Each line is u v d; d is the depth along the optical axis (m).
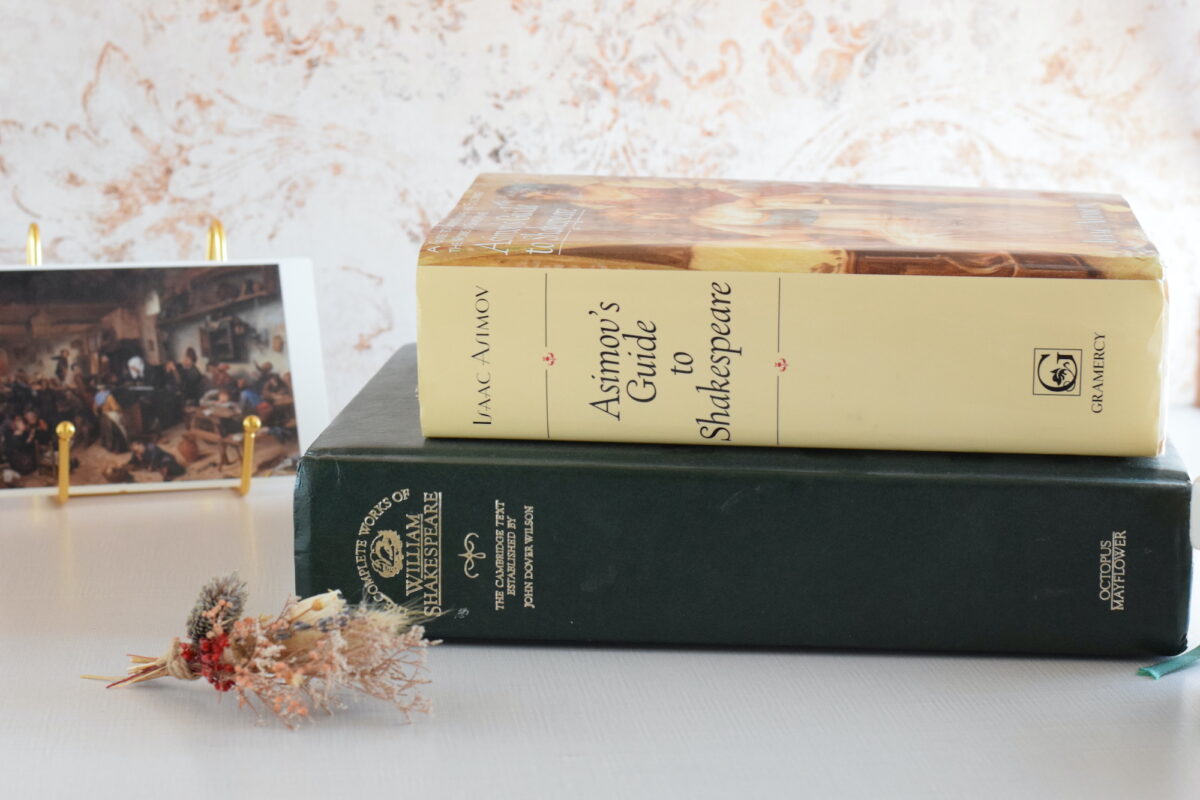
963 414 0.45
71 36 0.78
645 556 0.46
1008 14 0.85
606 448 0.46
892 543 0.45
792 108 0.85
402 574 0.46
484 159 0.84
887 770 0.39
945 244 0.46
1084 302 0.44
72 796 0.37
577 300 0.45
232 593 0.44
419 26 0.81
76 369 0.65
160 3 0.78
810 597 0.46
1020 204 0.54
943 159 0.87
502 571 0.46
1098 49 0.86
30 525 0.62
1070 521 0.45
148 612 0.51
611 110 0.84
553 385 0.46
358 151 0.83
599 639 0.47
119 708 0.43
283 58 0.81
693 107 0.85
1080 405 0.45
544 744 0.40
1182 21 0.85
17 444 0.64
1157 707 0.43
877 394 0.45
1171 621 0.45
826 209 0.53
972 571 0.45
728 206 0.53
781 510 0.45
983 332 0.45
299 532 0.46
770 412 0.46
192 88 0.80
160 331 0.65
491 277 0.45
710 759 0.39
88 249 0.81
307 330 0.67
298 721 0.41
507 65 0.83
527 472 0.45
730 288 0.45
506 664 0.46
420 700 0.42
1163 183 0.88
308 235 0.84
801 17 0.84
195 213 0.82
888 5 0.84
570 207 0.53
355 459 0.45
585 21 0.82
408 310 0.87
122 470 0.65
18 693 0.44
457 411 0.46
